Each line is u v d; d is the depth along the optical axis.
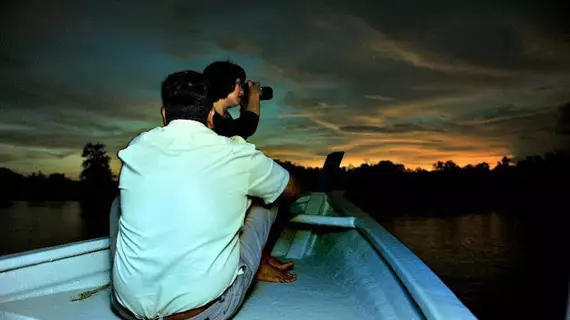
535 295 12.33
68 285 1.78
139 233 1.21
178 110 1.29
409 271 1.34
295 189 1.67
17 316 1.52
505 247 16.02
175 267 1.21
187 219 1.21
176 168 1.23
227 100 1.66
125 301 1.27
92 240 1.88
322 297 1.77
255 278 1.95
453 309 1.06
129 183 1.25
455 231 17.84
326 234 2.61
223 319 1.35
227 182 1.28
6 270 1.63
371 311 1.58
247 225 1.56
